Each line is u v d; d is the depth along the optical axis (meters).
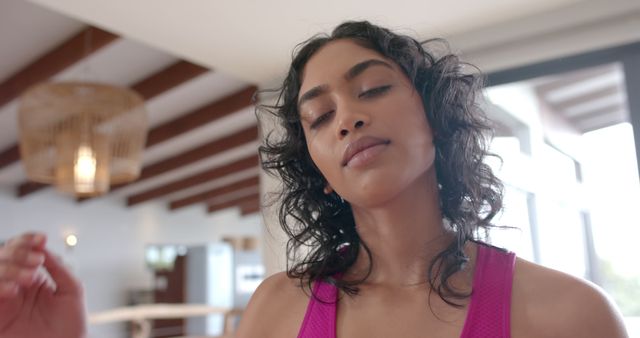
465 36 2.24
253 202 10.18
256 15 2.05
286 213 0.80
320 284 0.68
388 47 0.67
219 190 9.12
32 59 4.07
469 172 0.69
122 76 4.49
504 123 3.46
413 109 0.63
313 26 2.13
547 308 0.56
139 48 4.12
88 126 3.28
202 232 10.48
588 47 2.05
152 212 9.73
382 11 2.04
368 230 0.67
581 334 0.54
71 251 8.52
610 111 5.06
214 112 5.28
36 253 0.60
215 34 2.21
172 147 6.81
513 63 2.18
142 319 4.42
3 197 7.95
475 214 0.69
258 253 9.10
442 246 0.65
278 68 2.53
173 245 9.94
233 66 2.52
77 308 0.67
